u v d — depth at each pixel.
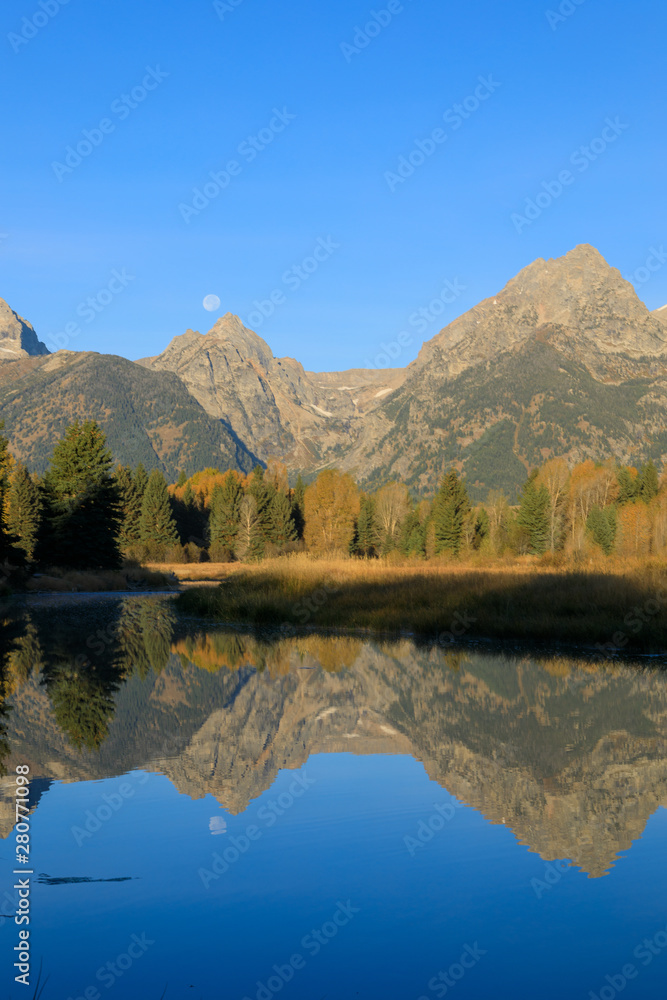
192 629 26.44
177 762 10.20
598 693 14.58
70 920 5.78
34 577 51.75
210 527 107.88
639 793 8.73
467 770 9.71
